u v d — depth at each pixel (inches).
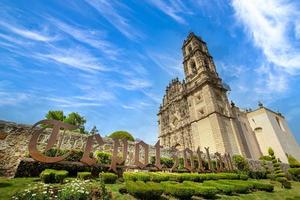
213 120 1300.4
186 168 693.9
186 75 1863.9
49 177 354.9
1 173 446.9
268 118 1841.8
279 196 528.1
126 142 572.1
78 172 436.1
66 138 606.2
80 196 271.4
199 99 1533.0
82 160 457.7
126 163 687.1
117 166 519.5
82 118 1644.9
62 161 438.0
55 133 434.6
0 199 240.7
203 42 2046.0
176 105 1743.4
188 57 1924.2
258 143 1814.7
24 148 514.6
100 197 295.9
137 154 582.2
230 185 491.5
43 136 566.6
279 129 1891.0
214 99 1418.6
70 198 261.3
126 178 448.5
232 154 1163.3
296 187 797.2
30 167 418.9
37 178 388.5
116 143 537.6
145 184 363.6
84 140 641.0
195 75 1748.3
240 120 1780.3
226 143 1189.7
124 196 329.4
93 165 475.5
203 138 1327.5
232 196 448.8
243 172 964.0
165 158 751.1
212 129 1283.2
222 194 454.9
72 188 279.0
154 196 333.4
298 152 1908.2
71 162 444.1
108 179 422.9
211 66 1800.0
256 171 1027.9
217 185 481.7
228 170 903.7
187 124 1510.8
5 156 475.8
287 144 1822.1
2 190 275.7
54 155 480.4
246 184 538.0
